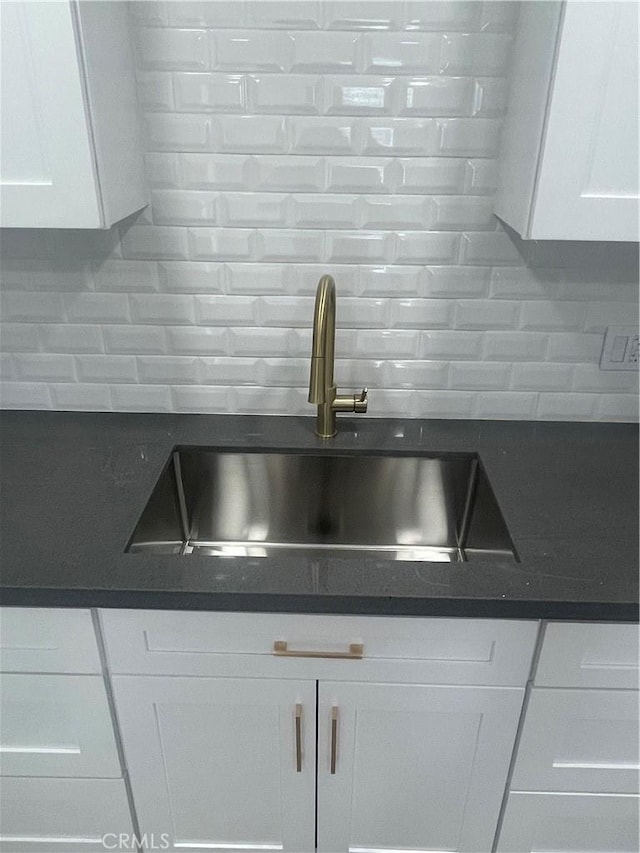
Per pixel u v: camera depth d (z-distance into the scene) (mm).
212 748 1241
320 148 1342
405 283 1460
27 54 1005
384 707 1176
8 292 1480
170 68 1282
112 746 1236
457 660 1120
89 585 1043
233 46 1265
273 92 1298
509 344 1516
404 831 1338
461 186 1371
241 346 1525
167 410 1592
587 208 1103
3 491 1302
